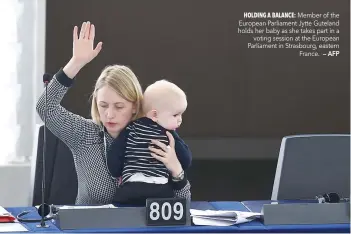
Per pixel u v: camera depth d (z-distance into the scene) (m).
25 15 13.37
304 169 9.53
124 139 8.32
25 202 13.51
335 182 9.60
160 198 7.75
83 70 13.33
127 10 13.38
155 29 13.44
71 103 13.33
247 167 13.76
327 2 13.69
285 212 7.87
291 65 13.71
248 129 13.73
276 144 13.59
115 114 8.30
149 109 8.28
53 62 13.32
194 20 13.48
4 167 13.41
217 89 13.62
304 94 13.76
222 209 8.73
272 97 13.73
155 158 8.20
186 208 7.70
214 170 13.71
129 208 7.65
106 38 13.38
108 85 8.28
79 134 8.56
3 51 13.40
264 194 13.85
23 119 13.53
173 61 13.51
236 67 13.62
